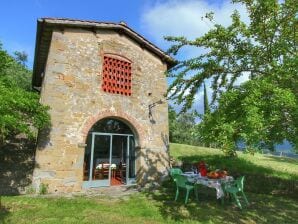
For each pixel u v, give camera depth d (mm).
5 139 10430
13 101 8195
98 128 12141
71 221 6809
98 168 11984
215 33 7254
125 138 12938
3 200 8477
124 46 13023
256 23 6965
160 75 13891
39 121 9359
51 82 10898
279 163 14977
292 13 6625
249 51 7199
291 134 6137
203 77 8078
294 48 6824
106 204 8734
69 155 10742
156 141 13086
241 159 14883
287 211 8289
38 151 10258
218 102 6656
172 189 11484
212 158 14906
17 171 10289
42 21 11031
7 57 10602
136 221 7020
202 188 11508
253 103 5641
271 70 6535
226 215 7812
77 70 11523
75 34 11820
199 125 6535
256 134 5352
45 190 10125
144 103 13078
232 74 7832
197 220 7309
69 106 11062
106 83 12156
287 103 5355
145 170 12477
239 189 8859
